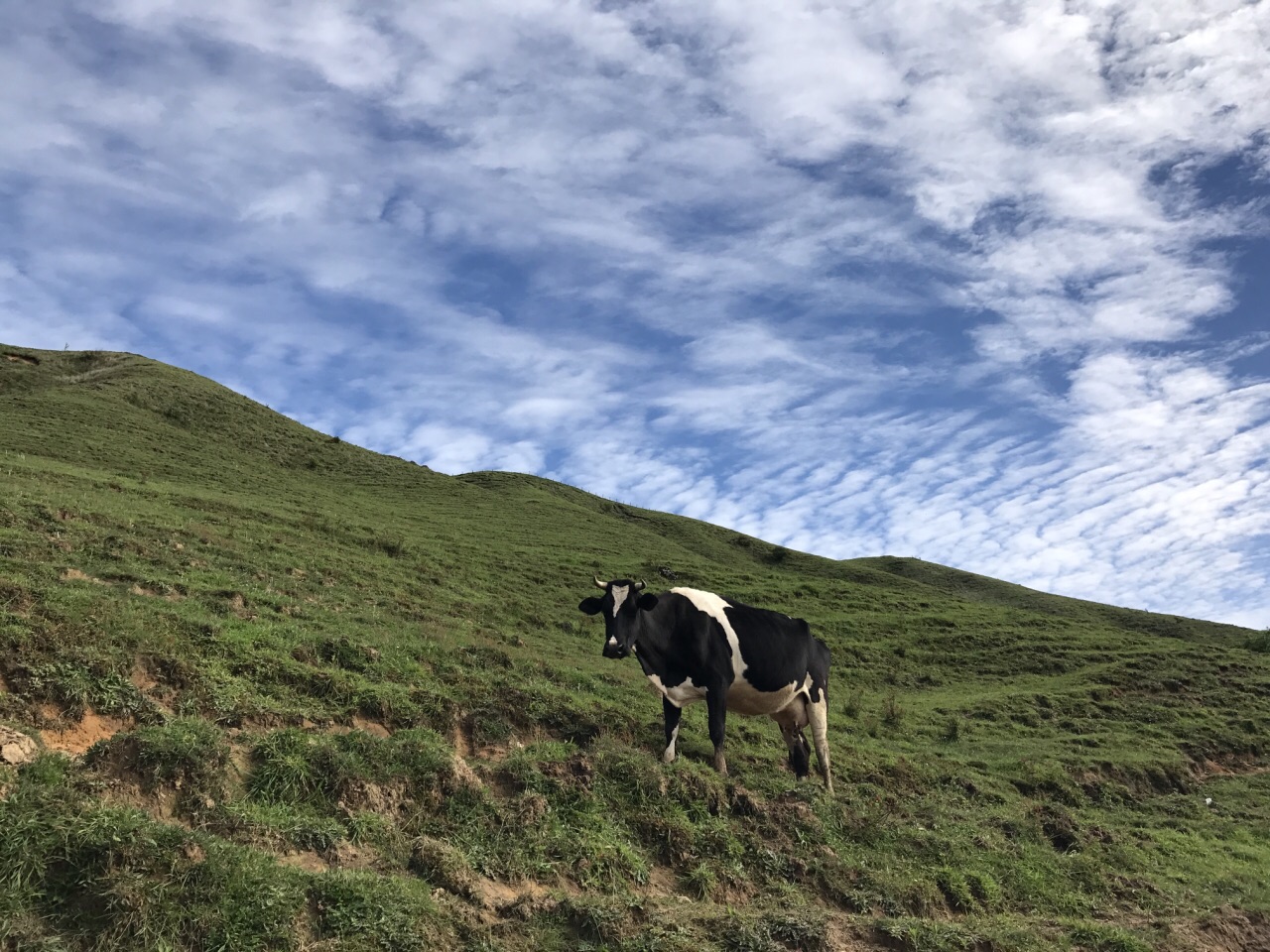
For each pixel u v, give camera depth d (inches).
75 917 273.4
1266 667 1395.2
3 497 822.5
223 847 311.7
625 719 659.4
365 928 307.0
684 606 581.6
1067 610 2591.0
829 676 1235.9
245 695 484.4
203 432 2037.4
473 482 2652.6
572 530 1948.8
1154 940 469.1
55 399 1830.7
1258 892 603.8
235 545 930.1
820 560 2630.4
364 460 2313.0
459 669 655.1
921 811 621.3
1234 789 959.6
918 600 1724.9
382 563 1120.8
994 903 497.7
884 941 396.5
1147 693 1267.2
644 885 417.4
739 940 360.2
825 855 482.6
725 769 593.0
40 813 297.0
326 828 366.0
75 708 404.2
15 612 473.1
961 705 1131.9
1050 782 847.1
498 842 404.8
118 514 904.9
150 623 523.2
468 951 322.0
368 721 526.3
